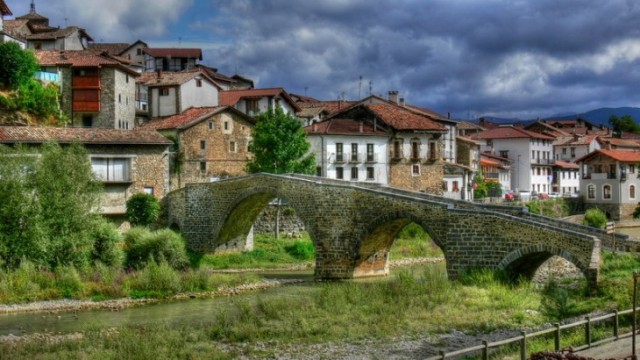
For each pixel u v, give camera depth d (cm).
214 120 7994
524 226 4144
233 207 6262
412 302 3850
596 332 2853
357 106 9331
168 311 4119
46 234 4691
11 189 4634
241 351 2961
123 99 8188
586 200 11562
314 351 2942
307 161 7275
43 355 2858
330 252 5400
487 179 12069
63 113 7644
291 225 7375
